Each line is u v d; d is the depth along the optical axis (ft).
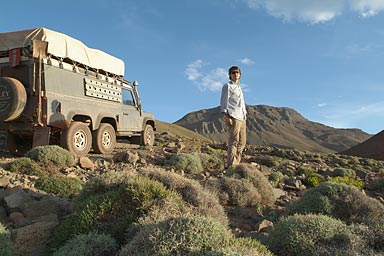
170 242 9.63
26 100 30.22
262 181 22.26
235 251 9.23
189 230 9.95
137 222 12.17
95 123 36.58
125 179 15.25
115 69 41.22
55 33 32.45
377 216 17.15
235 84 26.96
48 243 12.71
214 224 10.47
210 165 34.12
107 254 11.07
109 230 12.41
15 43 31.55
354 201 18.12
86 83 35.73
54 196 17.57
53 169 25.35
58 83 32.12
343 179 31.63
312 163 52.85
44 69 30.81
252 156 50.44
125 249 10.00
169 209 13.06
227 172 23.97
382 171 47.16
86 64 35.94
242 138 27.86
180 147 50.01
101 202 13.41
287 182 29.22
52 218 14.39
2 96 29.37
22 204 15.56
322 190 19.08
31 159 25.79
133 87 45.73
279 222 14.40
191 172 29.94
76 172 25.36
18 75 31.76
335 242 13.26
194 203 14.62
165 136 76.23
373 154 122.83
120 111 41.55
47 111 30.50
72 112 33.24
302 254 12.76
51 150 26.61
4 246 11.07
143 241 10.03
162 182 15.40
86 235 11.72
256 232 15.02
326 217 14.64
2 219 14.93
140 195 13.53
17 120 31.32
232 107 26.66
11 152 35.06
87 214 12.87
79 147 33.60
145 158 33.76
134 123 44.88
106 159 31.83
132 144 47.50
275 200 22.36
